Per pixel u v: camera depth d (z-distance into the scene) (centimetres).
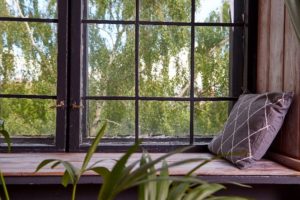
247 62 206
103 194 79
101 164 170
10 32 200
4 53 200
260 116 168
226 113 209
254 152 165
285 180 158
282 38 173
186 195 86
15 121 201
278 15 176
